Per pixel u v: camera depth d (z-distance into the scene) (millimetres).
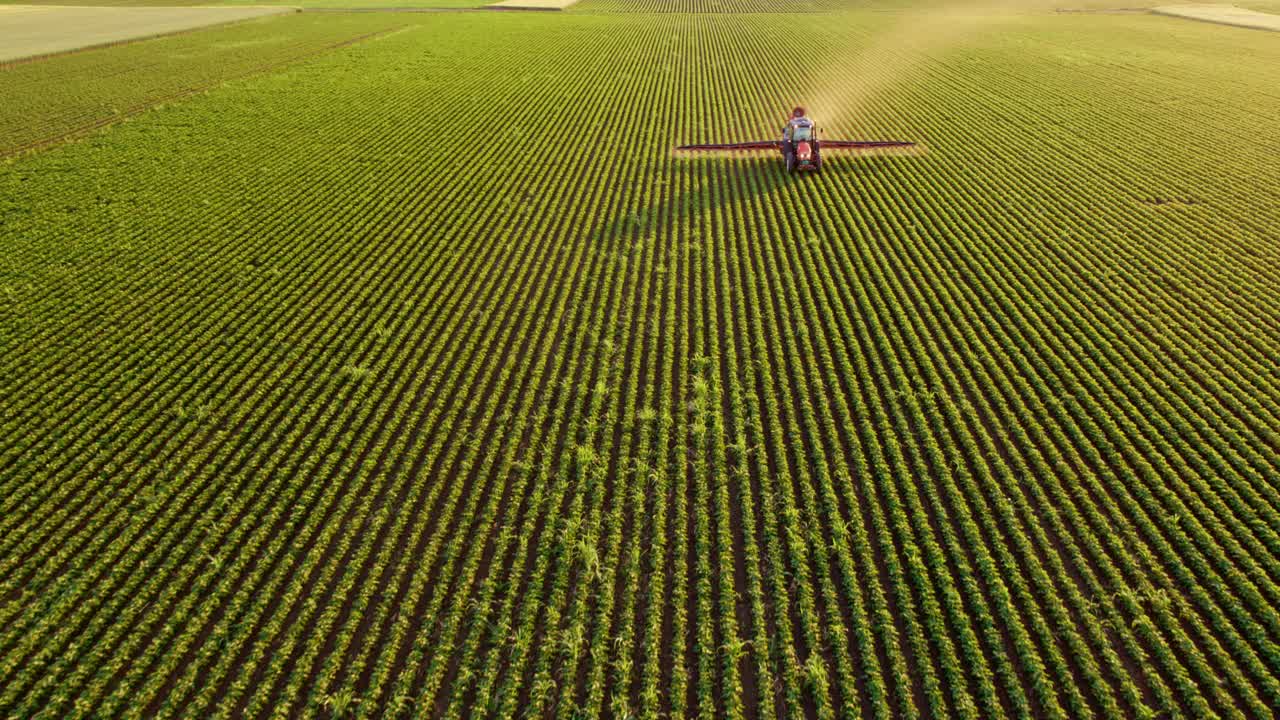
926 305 21344
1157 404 17406
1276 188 27484
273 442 16859
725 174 30766
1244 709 11375
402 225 26922
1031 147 32656
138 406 17844
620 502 14914
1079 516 14406
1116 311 20938
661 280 22703
